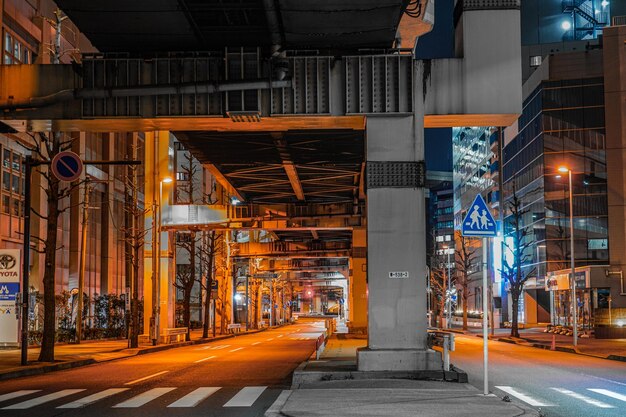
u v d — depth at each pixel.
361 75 18.52
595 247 74.62
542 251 77.19
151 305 41.47
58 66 18.98
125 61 18.89
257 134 28.02
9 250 31.05
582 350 34.25
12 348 34.25
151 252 41.62
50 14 54.25
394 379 17.19
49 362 25.61
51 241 26.59
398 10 16.95
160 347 37.84
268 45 19.36
